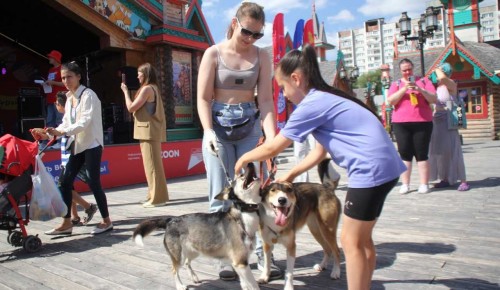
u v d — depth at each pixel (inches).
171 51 508.7
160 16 499.5
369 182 93.4
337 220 139.0
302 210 133.3
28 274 150.1
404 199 254.2
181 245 128.8
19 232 178.7
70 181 201.5
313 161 117.1
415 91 262.7
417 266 141.6
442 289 122.3
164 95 510.3
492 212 209.9
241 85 143.6
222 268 140.9
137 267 154.1
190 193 323.0
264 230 125.9
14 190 175.8
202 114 141.5
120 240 191.3
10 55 649.6
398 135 272.1
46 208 182.5
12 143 175.9
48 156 323.6
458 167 272.5
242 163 114.3
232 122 143.1
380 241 171.0
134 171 392.5
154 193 270.5
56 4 432.5
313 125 99.3
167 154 427.5
